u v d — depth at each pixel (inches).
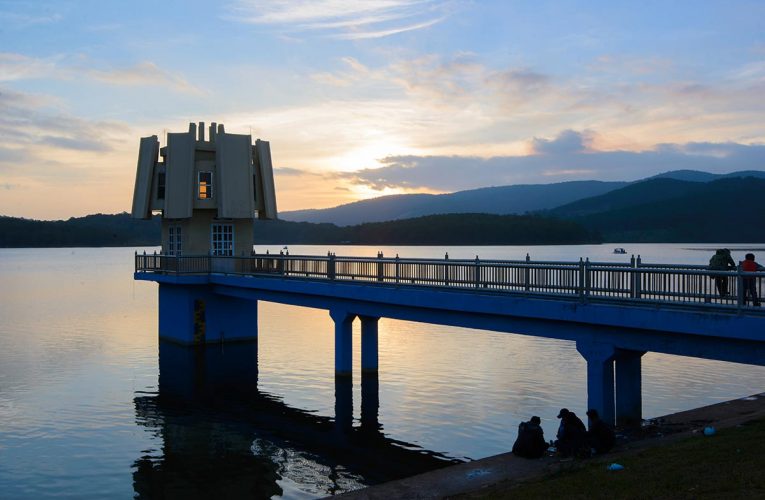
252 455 826.8
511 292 818.2
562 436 624.7
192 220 1601.9
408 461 791.1
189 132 1573.6
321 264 1163.3
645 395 1069.1
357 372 1302.9
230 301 1573.6
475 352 1549.0
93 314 2449.6
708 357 633.0
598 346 727.1
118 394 1158.3
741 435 583.8
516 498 495.8
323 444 864.9
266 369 1357.0
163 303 1633.9
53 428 951.6
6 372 1347.2
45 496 701.3
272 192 1705.2
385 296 998.4
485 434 879.7
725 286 625.0
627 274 705.0
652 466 526.3
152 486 725.9
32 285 4042.8
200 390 1182.3
